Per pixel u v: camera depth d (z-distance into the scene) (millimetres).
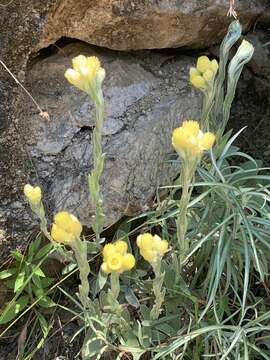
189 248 366
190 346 382
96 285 371
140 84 420
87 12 383
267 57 459
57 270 407
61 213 291
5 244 383
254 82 466
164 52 441
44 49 408
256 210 377
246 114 465
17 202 382
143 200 404
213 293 337
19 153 382
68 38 411
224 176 371
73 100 401
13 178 380
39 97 398
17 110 378
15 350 405
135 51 430
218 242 344
